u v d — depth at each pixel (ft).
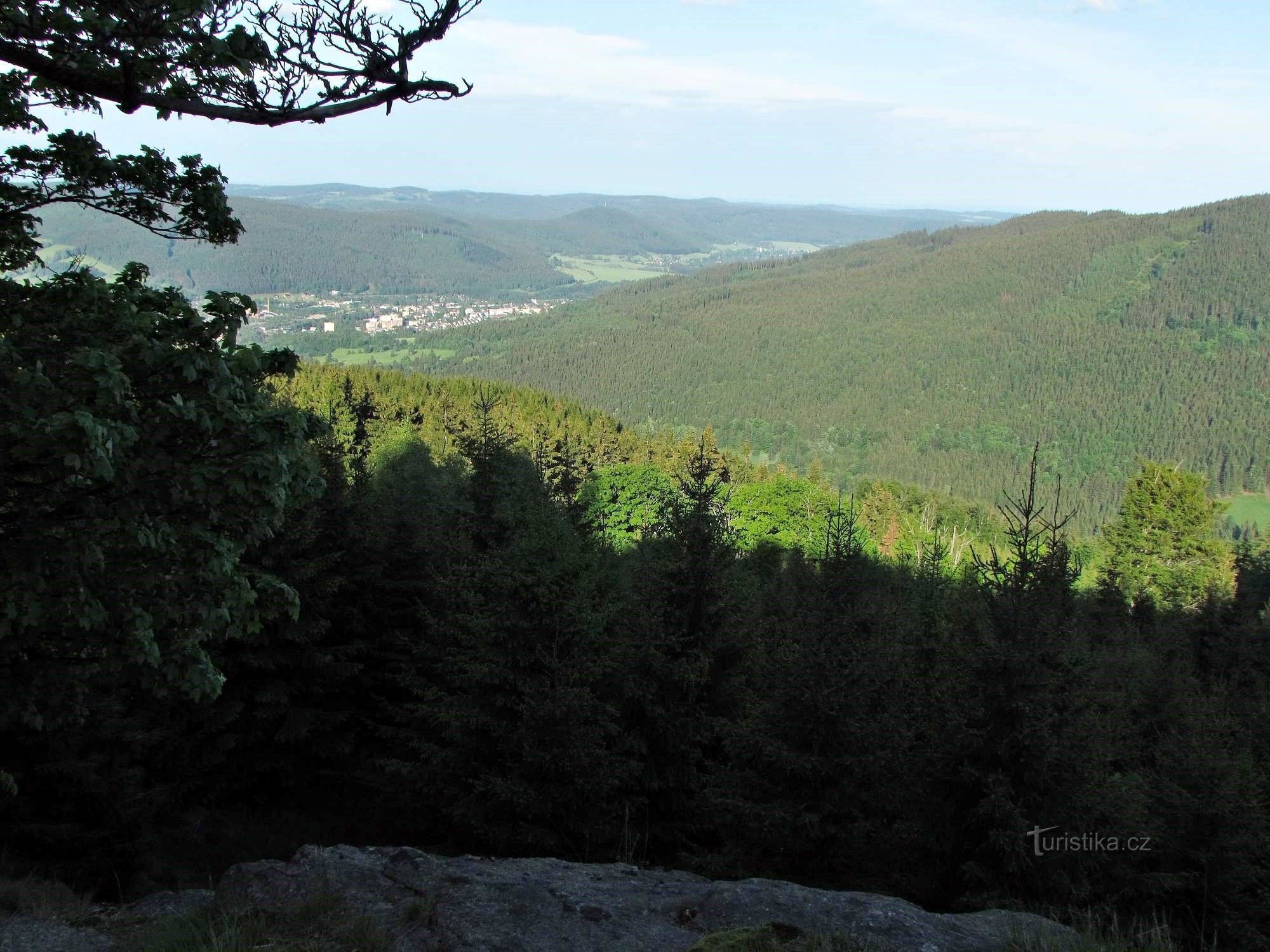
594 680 50.85
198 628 29.89
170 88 22.84
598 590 59.67
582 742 47.47
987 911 25.21
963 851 42.57
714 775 49.62
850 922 22.72
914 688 57.26
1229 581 196.34
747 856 45.32
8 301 28.55
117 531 27.66
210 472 28.02
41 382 24.73
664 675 52.26
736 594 57.88
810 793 45.11
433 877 25.88
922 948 21.25
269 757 63.41
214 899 25.88
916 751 46.32
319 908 23.84
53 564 25.53
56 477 26.50
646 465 272.51
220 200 31.81
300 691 62.85
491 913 22.86
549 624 49.47
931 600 77.36
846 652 47.19
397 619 74.59
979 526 385.70
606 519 244.42
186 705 57.72
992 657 42.19
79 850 43.60
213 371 28.30
